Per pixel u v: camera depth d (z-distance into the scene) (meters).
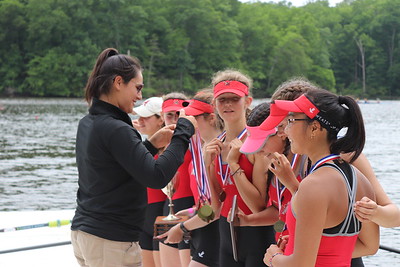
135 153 2.89
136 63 3.10
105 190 2.98
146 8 84.31
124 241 3.01
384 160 18.20
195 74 84.81
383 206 2.73
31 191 12.88
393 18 95.19
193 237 4.23
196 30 83.94
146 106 5.06
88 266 3.13
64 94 74.62
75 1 77.00
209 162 3.84
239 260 3.76
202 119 4.39
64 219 6.92
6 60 75.44
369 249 2.78
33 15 75.75
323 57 93.88
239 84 3.85
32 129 31.52
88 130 3.01
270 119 2.71
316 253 2.38
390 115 49.09
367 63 98.31
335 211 2.40
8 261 5.34
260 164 3.51
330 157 2.48
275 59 87.81
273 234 3.66
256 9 104.00
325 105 2.46
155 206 4.78
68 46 75.94
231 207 3.61
